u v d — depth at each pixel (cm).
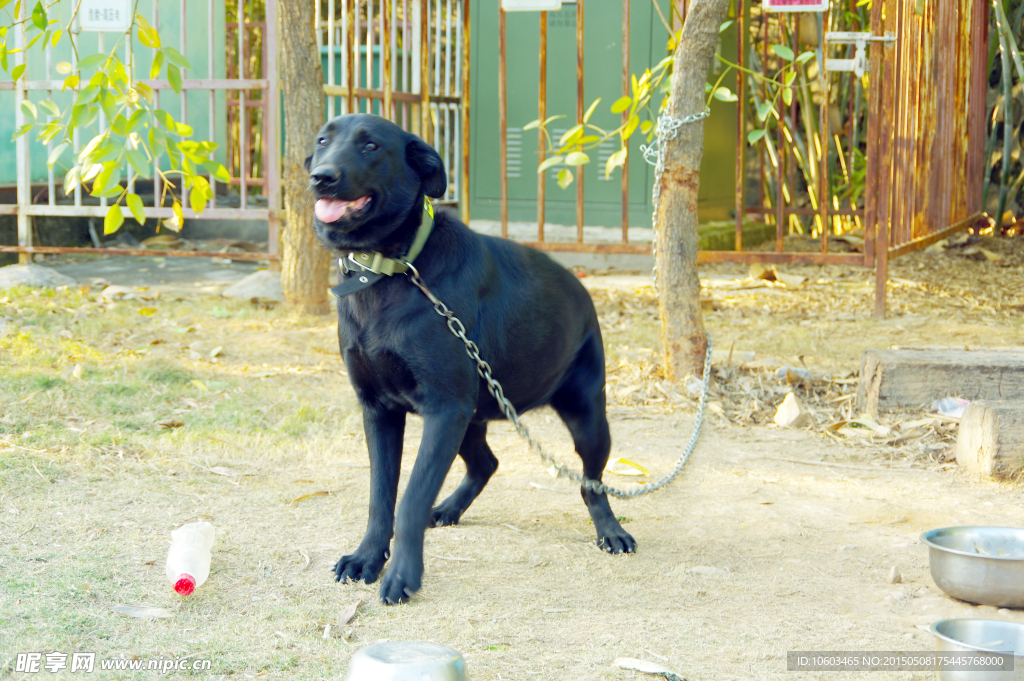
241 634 259
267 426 465
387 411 309
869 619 280
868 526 362
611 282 876
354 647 254
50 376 508
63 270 897
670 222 535
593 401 342
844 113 1241
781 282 866
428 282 288
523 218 994
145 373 532
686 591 299
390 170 281
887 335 668
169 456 413
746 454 452
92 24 779
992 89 1258
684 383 541
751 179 1273
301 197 682
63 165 984
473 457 360
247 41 1270
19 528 327
